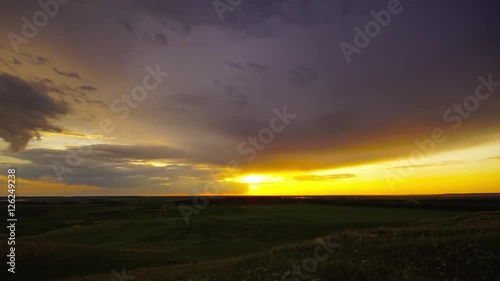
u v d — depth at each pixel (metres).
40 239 60.38
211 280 17.44
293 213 96.12
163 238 59.53
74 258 32.53
